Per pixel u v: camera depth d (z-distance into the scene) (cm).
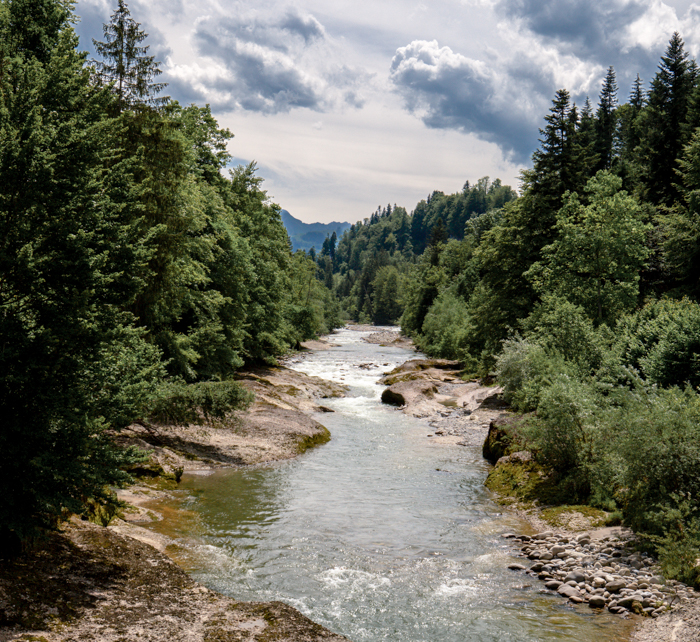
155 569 930
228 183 4494
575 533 1299
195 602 836
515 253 4019
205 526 1312
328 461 2022
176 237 2120
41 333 769
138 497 1452
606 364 2078
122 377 991
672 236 3459
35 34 1180
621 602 941
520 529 1368
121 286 933
